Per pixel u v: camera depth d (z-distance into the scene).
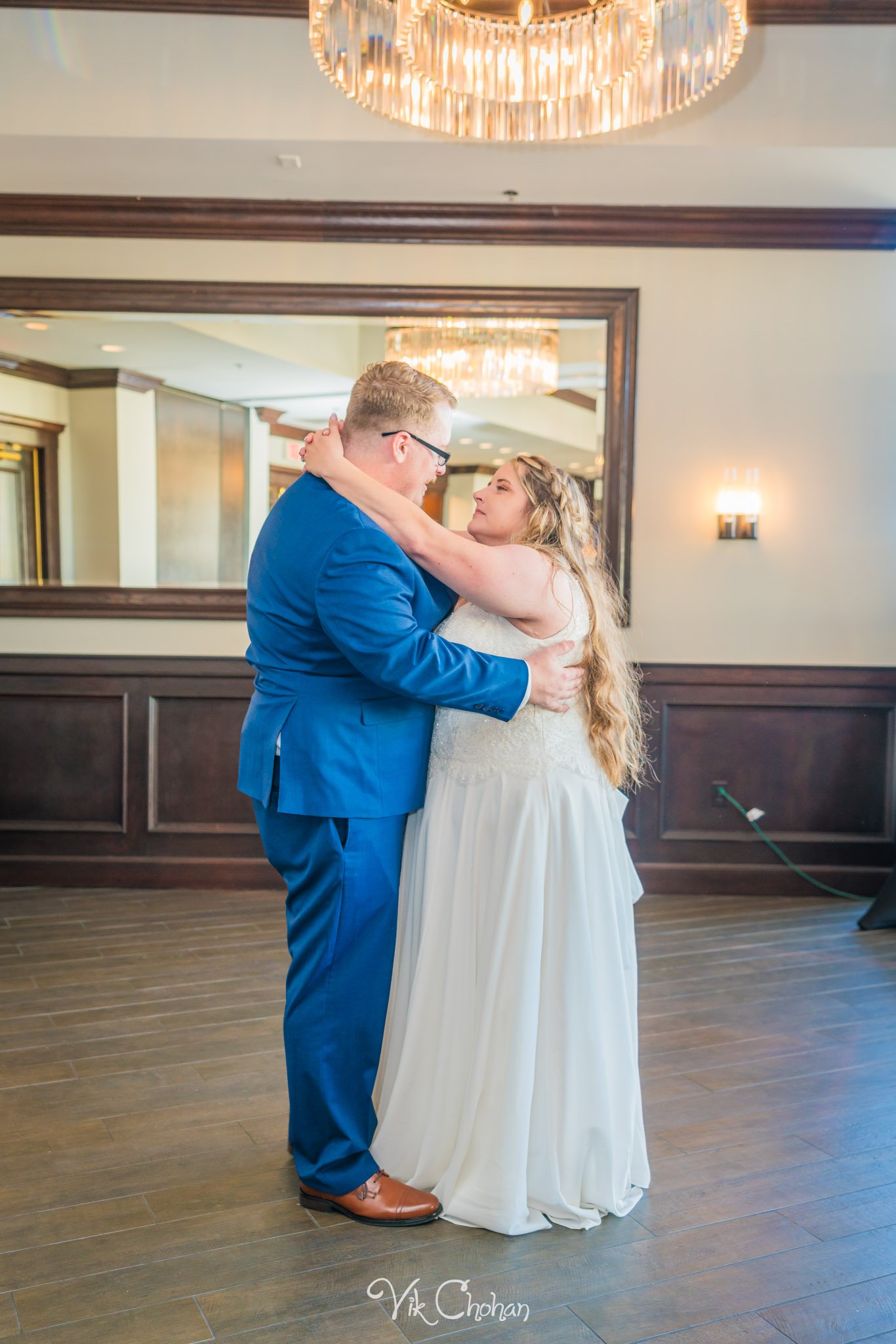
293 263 4.64
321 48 2.67
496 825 1.98
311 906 1.95
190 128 3.89
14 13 3.86
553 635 2.02
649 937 4.06
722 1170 2.25
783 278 4.71
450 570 1.93
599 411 4.71
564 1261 1.90
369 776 1.92
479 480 4.69
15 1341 1.67
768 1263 1.91
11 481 4.63
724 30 2.61
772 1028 3.10
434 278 4.66
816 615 4.82
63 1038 2.95
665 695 4.79
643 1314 1.76
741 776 4.80
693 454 4.76
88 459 4.66
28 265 4.61
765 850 4.79
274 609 1.93
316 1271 1.86
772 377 4.75
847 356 4.75
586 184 4.30
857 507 4.80
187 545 4.70
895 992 3.42
